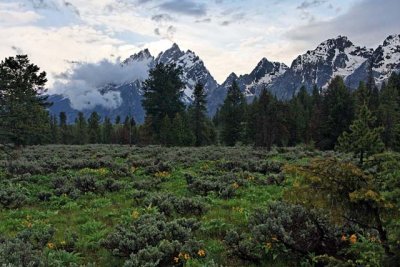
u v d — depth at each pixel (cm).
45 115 6612
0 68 3809
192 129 7169
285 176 1775
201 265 791
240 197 1488
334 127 5788
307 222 827
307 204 659
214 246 916
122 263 857
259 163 2348
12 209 1445
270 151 3741
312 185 639
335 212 630
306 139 6838
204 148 4622
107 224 1189
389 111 5766
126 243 884
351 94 6506
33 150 4325
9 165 2452
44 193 1606
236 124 7619
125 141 9981
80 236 1062
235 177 1830
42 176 2127
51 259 829
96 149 4528
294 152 3484
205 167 2372
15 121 3688
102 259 888
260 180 1766
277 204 1019
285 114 7169
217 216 1204
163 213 1149
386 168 623
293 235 830
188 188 1691
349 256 736
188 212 1262
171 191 1689
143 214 1219
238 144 7225
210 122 8538
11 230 1162
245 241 880
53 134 10706
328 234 795
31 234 1030
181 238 947
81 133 11719
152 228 954
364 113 2377
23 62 4328
